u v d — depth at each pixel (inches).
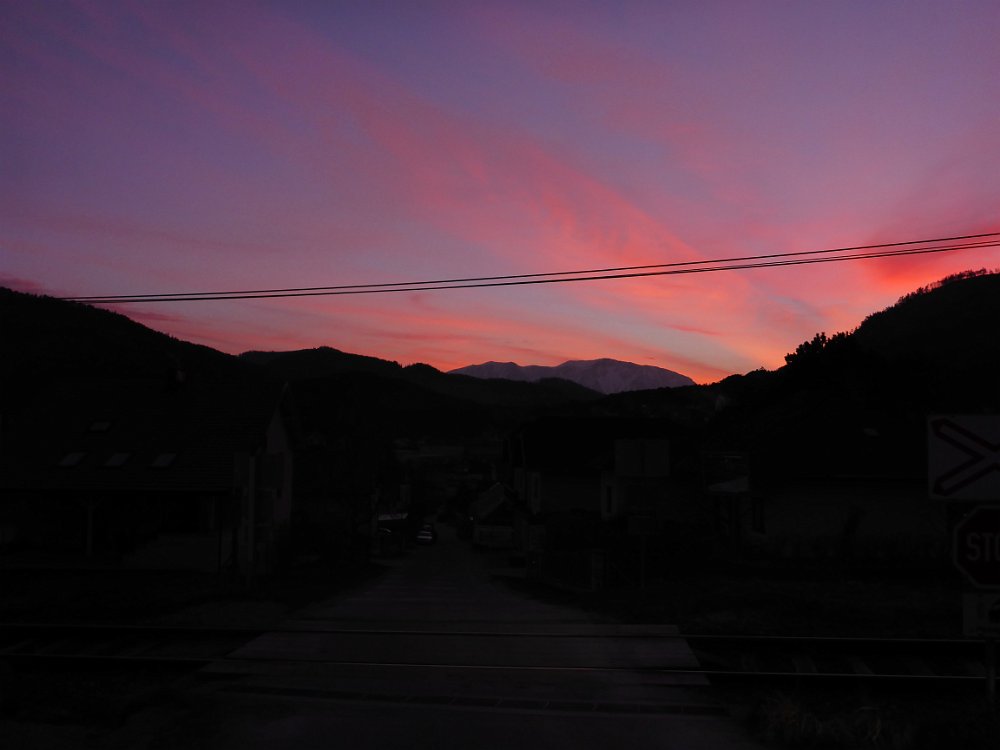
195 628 484.7
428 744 262.4
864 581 772.0
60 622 551.2
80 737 270.4
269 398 1221.1
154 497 1049.5
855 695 384.5
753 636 474.3
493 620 536.7
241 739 267.0
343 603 652.1
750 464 1043.9
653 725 292.4
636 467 651.5
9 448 1123.9
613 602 641.0
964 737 254.1
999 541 242.5
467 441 5994.1
